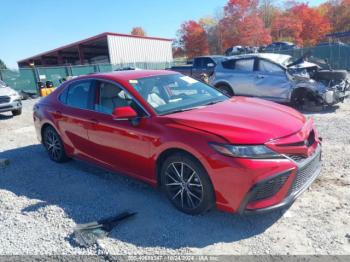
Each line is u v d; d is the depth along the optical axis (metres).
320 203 3.48
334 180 4.02
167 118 3.52
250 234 3.05
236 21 51.50
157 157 3.53
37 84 20.64
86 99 4.61
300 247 2.80
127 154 3.91
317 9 57.88
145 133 3.60
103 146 4.25
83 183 4.55
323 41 53.16
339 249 2.73
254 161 2.88
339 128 6.65
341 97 9.00
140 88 4.05
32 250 3.03
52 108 5.20
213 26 56.44
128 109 3.62
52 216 3.63
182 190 3.42
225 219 3.33
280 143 3.02
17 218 3.64
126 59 34.81
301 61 9.66
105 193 4.16
